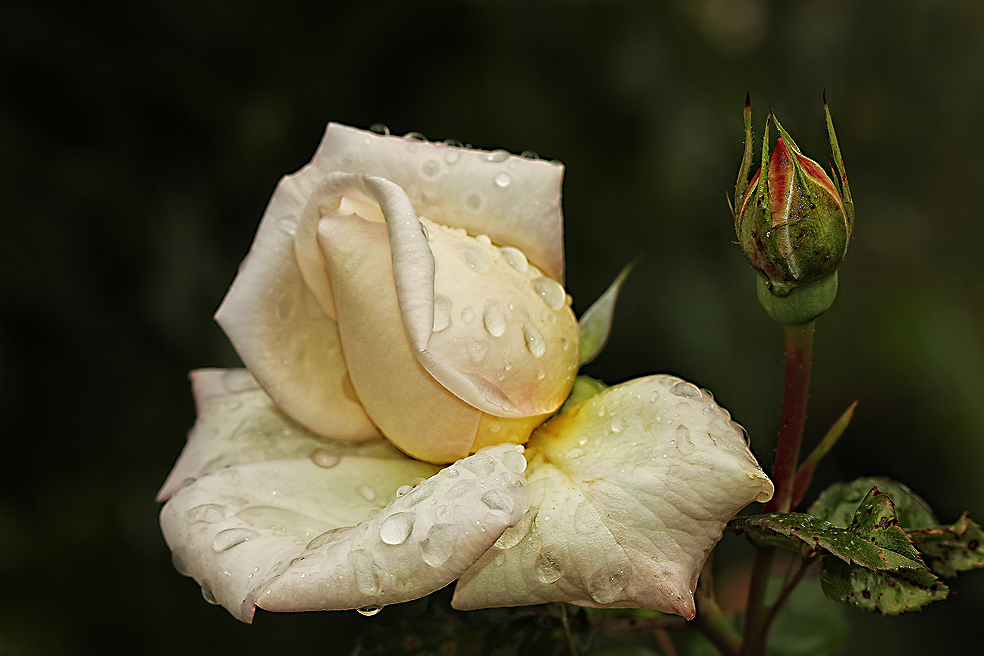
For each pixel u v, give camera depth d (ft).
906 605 1.24
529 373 1.26
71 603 2.19
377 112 2.39
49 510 2.24
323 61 2.33
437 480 1.22
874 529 1.22
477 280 1.26
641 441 1.23
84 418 2.29
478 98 2.38
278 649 2.29
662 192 2.42
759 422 2.41
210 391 1.38
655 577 1.20
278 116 2.30
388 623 1.33
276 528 1.26
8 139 2.18
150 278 2.23
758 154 1.38
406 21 2.30
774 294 1.24
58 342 2.24
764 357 2.48
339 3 2.31
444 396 1.25
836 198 1.22
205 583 1.24
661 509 1.20
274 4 2.29
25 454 2.26
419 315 1.22
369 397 1.27
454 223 1.32
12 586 2.16
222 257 2.30
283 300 1.31
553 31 2.48
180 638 2.22
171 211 2.27
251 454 1.34
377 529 1.20
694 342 2.41
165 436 2.29
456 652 1.33
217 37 2.32
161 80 2.27
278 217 1.31
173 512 1.28
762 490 1.20
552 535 1.21
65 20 2.23
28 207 2.18
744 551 2.24
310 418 1.32
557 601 1.21
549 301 1.29
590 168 2.46
